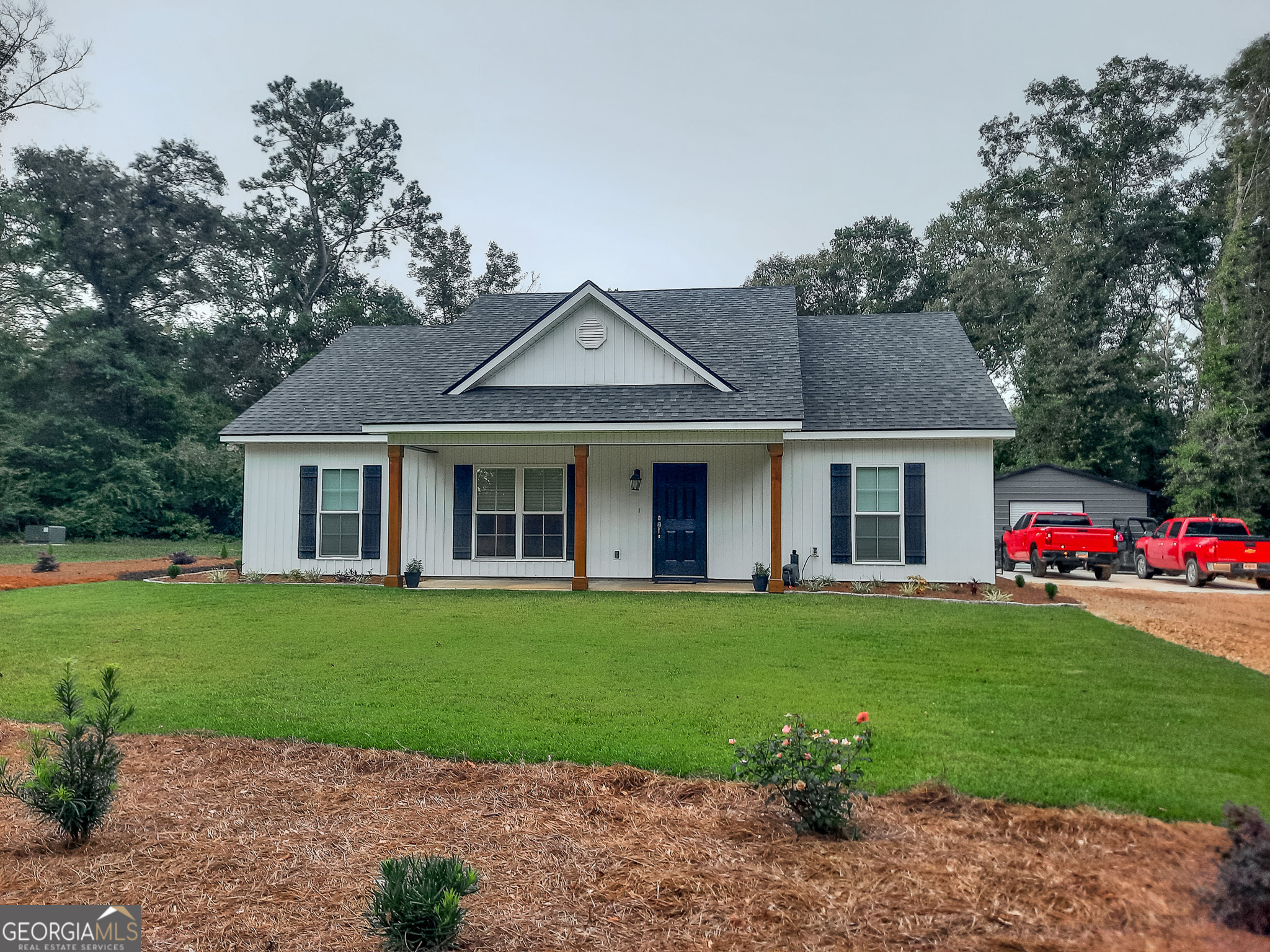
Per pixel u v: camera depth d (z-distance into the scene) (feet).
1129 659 31.48
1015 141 131.13
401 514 57.31
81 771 14.61
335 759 19.17
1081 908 12.00
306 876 13.30
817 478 58.39
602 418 53.42
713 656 31.76
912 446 57.31
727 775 17.92
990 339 128.57
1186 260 123.75
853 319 74.59
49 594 50.93
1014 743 20.42
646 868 13.55
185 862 13.84
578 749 19.83
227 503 124.06
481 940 11.32
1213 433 93.71
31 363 118.62
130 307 139.44
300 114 156.76
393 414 57.47
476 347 69.82
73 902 12.44
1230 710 23.79
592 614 43.27
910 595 52.54
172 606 45.96
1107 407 112.47
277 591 53.31
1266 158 99.04
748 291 71.46
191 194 143.74
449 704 24.22
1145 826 14.93
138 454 121.39
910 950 10.99
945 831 14.98
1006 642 34.99
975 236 142.00
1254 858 11.63
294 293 152.66
